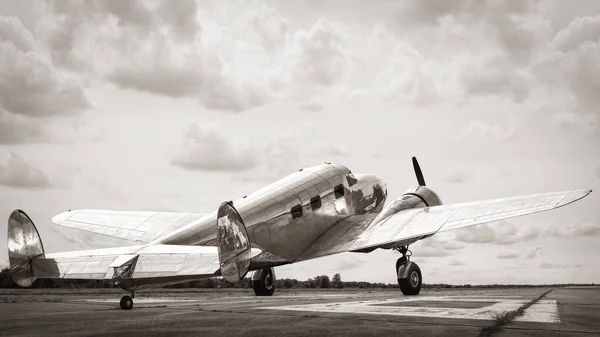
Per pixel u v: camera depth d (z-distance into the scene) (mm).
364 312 6312
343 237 12070
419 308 6980
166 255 7602
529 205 9008
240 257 7652
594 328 4602
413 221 10898
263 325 4918
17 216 7289
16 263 7270
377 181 15312
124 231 11945
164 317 5848
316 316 5828
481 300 9125
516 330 4465
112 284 7215
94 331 4566
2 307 8133
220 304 8633
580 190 8547
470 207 10258
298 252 11781
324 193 12781
